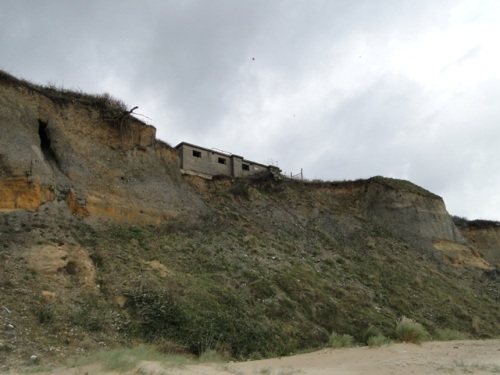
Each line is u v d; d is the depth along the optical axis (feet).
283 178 109.40
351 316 62.08
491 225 136.46
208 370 34.50
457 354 47.47
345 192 113.80
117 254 54.08
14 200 52.95
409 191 115.55
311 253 83.10
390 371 38.22
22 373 29.12
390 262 91.09
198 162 97.96
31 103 64.03
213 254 65.41
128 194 67.21
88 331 39.81
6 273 42.55
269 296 58.13
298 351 50.14
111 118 72.69
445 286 89.66
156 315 45.01
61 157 62.95
